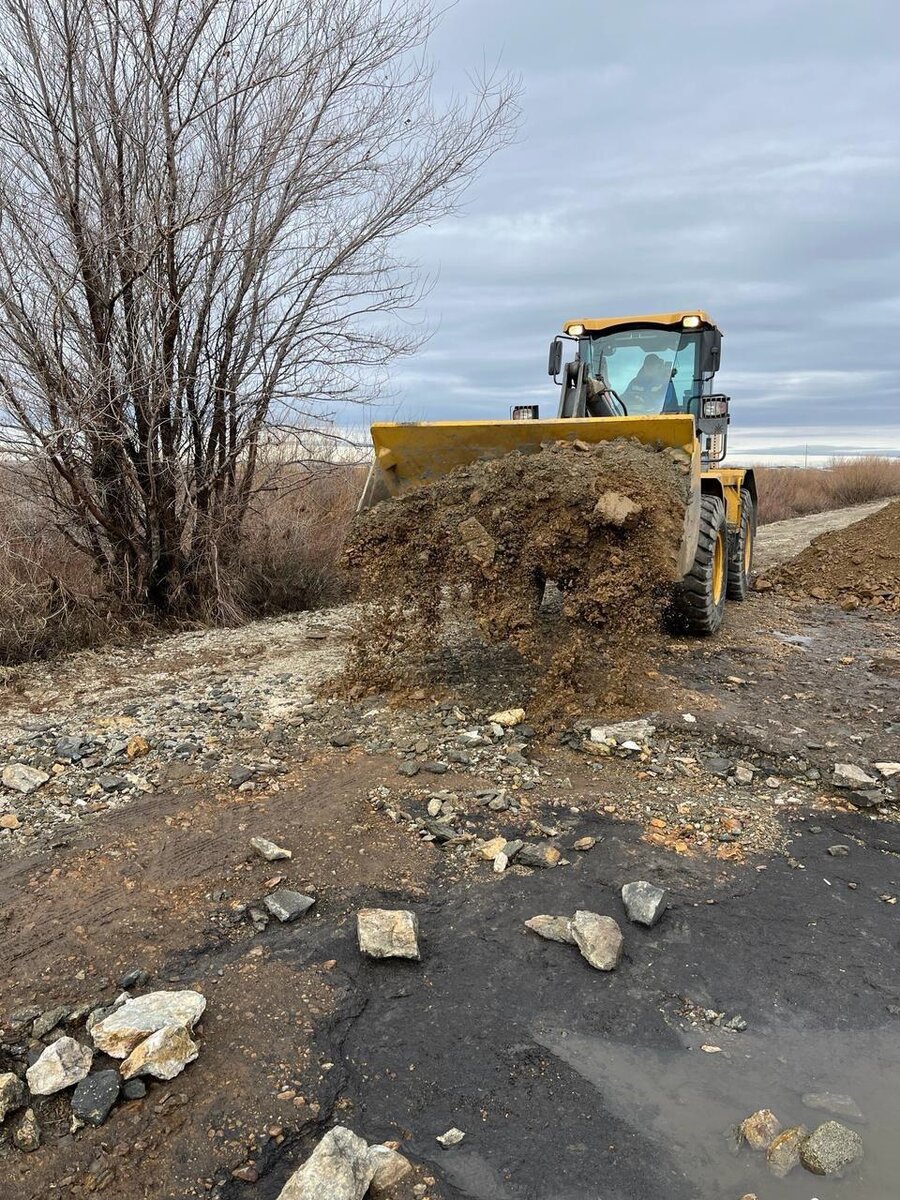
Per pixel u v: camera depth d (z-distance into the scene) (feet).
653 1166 6.30
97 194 20.42
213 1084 6.95
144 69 20.15
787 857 10.57
